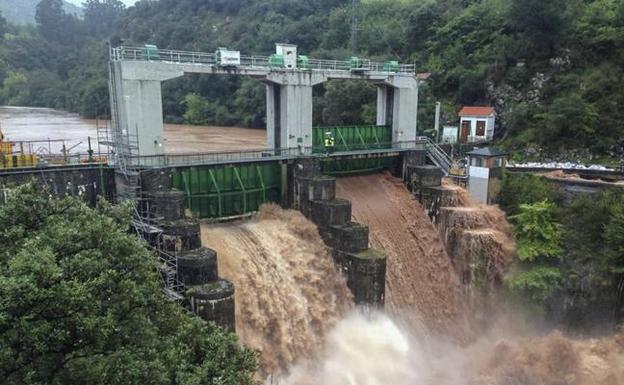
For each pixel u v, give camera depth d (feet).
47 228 62.39
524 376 140.15
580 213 161.38
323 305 139.23
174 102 424.46
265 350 123.24
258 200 154.71
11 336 50.24
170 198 118.11
